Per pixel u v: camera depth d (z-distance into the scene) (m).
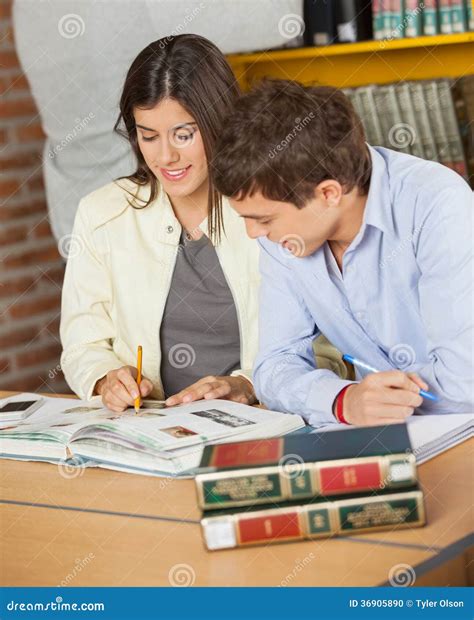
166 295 2.10
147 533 1.31
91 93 3.12
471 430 1.52
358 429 1.33
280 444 1.30
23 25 3.15
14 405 1.93
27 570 1.23
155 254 2.10
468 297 1.53
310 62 3.31
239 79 3.29
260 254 1.87
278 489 1.22
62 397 2.03
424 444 1.42
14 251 3.65
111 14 2.97
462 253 1.53
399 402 1.51
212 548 1.22
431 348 1.59
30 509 1.44
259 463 1.22
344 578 1.11
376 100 3.08
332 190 1.49
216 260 2.07
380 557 1.15
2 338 3.64
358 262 1.66
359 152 1.50
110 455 1.57
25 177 3.64
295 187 1.45
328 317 1.77
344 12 3.10
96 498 1.46
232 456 1.26
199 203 2.06
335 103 1.48
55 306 3.81
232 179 1.45
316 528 1.21
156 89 1.88
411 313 1.69
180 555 1.23
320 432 1.33
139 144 1.98
